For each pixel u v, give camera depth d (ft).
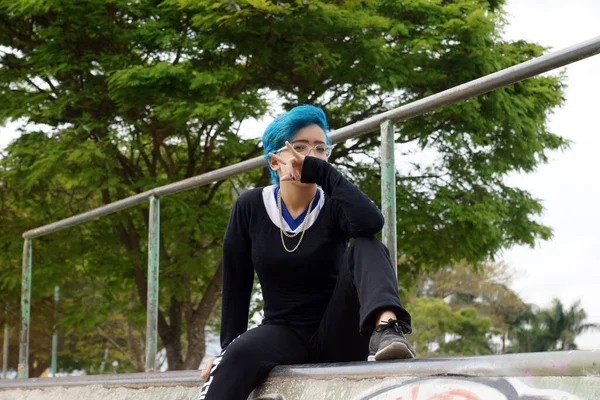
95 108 40.60
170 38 38.47
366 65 39.91
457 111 40.19
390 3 41.88
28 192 42.65
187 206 37.88
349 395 5.33
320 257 6.73
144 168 45.78
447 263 43.65
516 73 6.68
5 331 54.54
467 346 98.12
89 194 43.88
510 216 44.32
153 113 37.70
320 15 37.42
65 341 80.94
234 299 7.22
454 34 41.24
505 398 4.34
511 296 108.37
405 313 5.79
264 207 6.94
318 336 6.65
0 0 38.50
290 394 5.93
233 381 6.30
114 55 39.27
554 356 4.21
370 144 44.45
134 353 70.23
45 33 39.04
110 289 43.86
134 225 44.57
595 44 6.15
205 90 36.99
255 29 37.47
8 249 42.09
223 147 38.96
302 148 7.00
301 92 41.63
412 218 40.83
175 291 40.47
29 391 10.53
